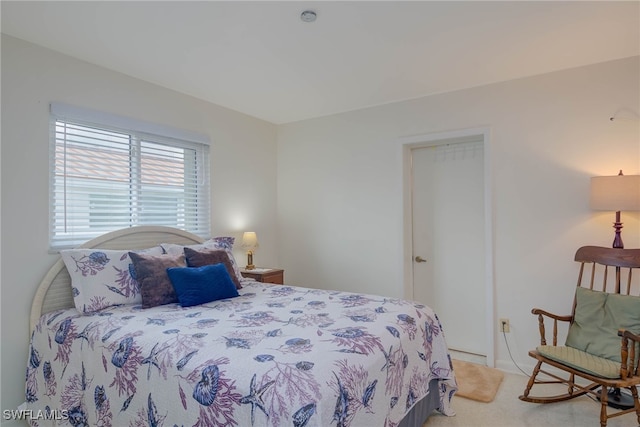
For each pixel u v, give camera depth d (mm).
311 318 1939
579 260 2514
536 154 2826
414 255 3596
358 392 1361
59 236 2395
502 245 2943
